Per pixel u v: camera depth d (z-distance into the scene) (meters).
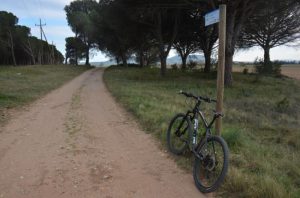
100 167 6.17
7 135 8.42
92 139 8.13
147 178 5.67
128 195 5.02
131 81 28.34
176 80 30.58
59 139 8.08
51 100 15.41
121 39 54.94
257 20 31.30
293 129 10.47
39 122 10.10
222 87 6.47
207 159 5.26
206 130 5.80
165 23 35.03
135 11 29.03
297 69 99.06
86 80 31.34
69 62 113.94
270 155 6.99
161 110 11.72
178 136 6.86
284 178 5.46
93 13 57.22
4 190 5.14
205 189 5.05
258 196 4.77
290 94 25.00
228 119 11.36
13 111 11.89
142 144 7.73
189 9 30.86
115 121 10.47
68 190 5.16
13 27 78.19
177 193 5.09
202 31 37.94
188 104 13.84
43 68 45.56
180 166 6.23
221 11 6.22
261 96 21.50
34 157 6.68
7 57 79.94
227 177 5.34
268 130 10.50
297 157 7.06
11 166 6.16
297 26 45.84
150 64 75.69
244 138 8.02
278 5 26.45
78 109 12.77
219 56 6.41
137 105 12.89
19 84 21.45
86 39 82.94
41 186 5.29
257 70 48.81
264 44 49.09
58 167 6.13
